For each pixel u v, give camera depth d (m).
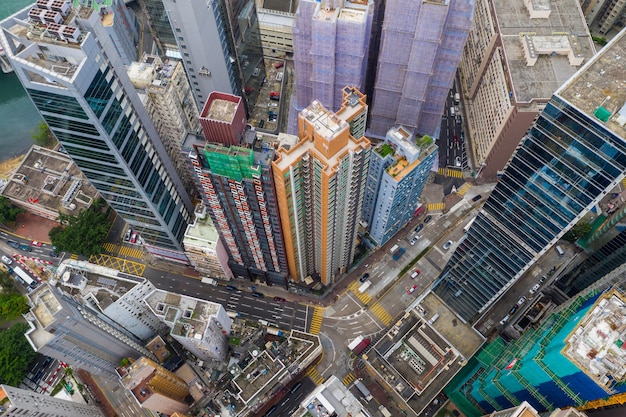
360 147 148.62
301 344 191.50
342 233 187.25
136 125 161.75
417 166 186.75
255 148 147.25
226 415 188.12
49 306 151.00
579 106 107.94
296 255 196.25
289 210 164.00
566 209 126.88
